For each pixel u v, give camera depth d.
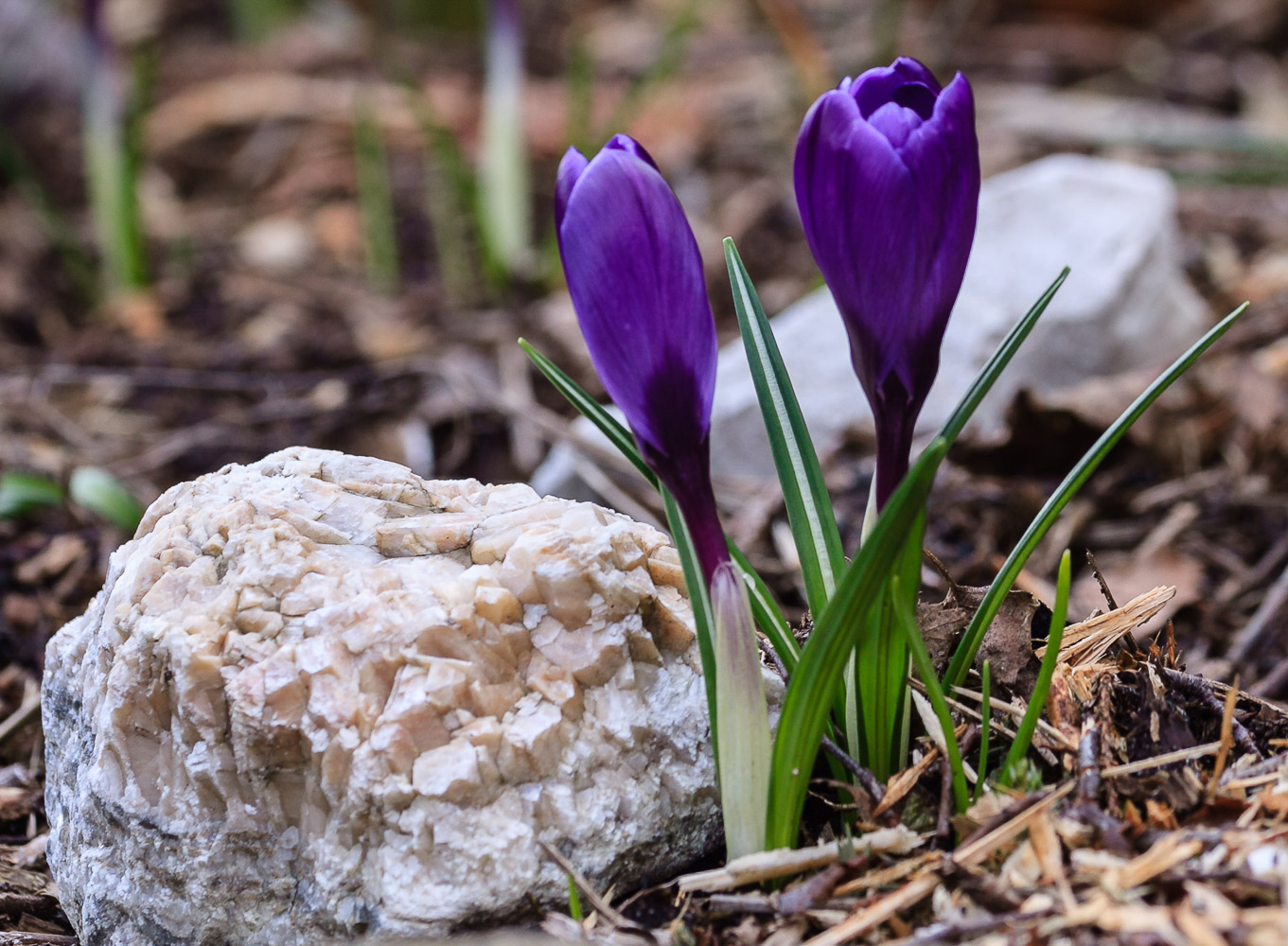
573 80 1.12
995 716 0.44
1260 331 0.85
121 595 0.43
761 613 0.43
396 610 0.42
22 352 0.99
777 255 1.09
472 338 0.96
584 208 0.38
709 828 0.44
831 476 0.72
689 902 0.42
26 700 0.57
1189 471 0.72
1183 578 0.62
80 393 0.91
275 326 1.02
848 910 0.41
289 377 0.93
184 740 0.42
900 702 0.43
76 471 0.68
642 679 0.43
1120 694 0.45
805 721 0.41
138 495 0.76
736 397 0.74
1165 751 0.43
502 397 0.79
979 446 0.71
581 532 0.43
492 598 0.42
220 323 1.04
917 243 0.39
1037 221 0.81
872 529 0.41
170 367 0.95
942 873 0.41
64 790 0.45
